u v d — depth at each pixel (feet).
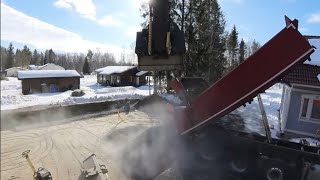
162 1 19.84
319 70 52.60
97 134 50.93
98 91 126.00
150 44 20.04
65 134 50.44
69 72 137.28
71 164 37.27
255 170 31.04
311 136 51.96
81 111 69.26
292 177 29.30
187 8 98.84
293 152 29.35
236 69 28.66
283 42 26.40
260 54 27.37
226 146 32.42
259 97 35.63
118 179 33.01
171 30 20.76
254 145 31.07
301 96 52.37
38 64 386.73
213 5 119.96
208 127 33.47
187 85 37.99
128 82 158.92
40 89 126.41
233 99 29.32
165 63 20.59
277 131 55.57
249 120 60.23
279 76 27.09
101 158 39.17
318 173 27.53
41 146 43.62
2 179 32.30
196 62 97.14
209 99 30.63
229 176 32.30
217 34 131.13
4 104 81.41
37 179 29.19
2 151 40.14
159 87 97.30
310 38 65.05
